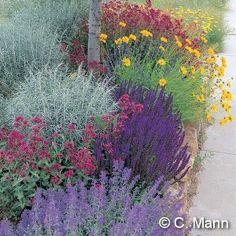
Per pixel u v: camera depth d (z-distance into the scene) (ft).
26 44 17.13
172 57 19.06
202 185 14.58
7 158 10.12
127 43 18.21
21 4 27.09
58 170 10.87
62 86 13.69
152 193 10.34
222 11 45.01
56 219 8.87
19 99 12.99
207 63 19.92
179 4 39.32
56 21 22.18
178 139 13.10
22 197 10.51
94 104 12.90
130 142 11.76
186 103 16.48
